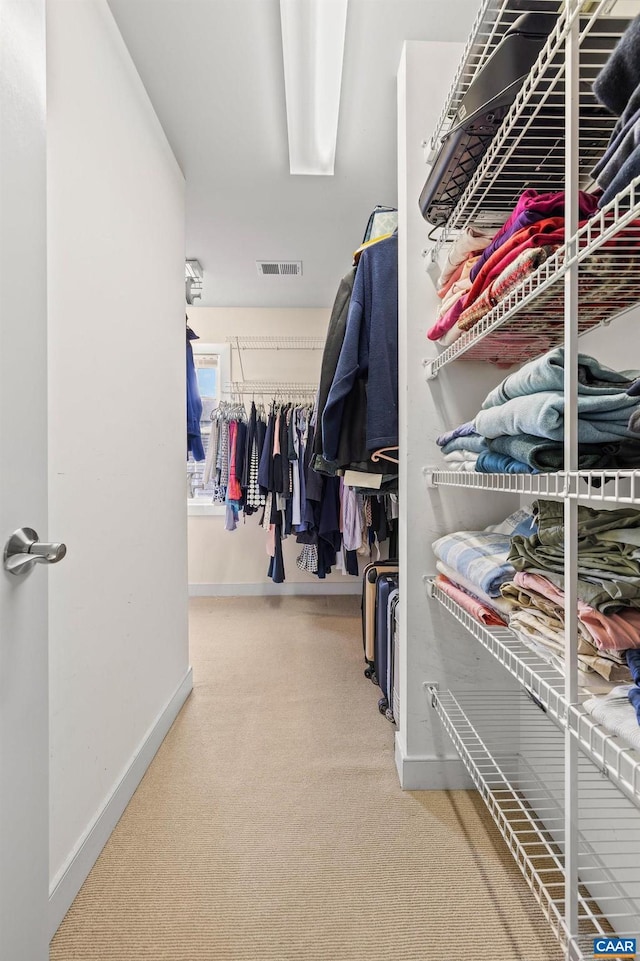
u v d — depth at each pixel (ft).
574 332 2.18
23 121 2.33
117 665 4.24
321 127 5.54
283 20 4.14
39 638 2.48
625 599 2.16
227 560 12.00
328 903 3.31
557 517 2.79
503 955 2.96
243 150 6.03
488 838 3.90
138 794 4.47
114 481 4.22
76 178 3.57
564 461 2.26
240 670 7.41
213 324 11.94
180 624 6.26
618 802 3.08
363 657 7.95
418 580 4.57
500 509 4.59
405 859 3.68
